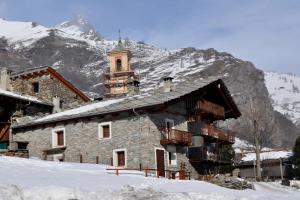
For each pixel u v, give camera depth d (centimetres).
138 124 3606
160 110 3669
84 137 3850
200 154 4062
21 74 5247
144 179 2805
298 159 6175
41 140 4075
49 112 4841
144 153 3538
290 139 16362
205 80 4294
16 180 2108
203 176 3869
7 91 4862
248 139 9200
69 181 2319
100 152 3744
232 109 4781
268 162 6788
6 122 4172
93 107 4128
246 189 3438
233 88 16775
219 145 4725
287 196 2891
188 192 2367
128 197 2136
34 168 2683
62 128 3981
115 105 3800
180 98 3772
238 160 6956
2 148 4097
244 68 18312
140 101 3700
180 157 3906
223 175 3844
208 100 4553
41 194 1912
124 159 3628
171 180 2934
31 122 4106
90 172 2917
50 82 5147
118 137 3678
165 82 4138
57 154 3962
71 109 4453
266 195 2839
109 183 2422
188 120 4134
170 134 3709
